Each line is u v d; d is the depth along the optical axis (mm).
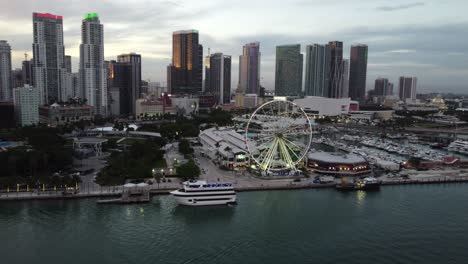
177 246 177000
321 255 170875
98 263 161125
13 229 192000
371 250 175500
